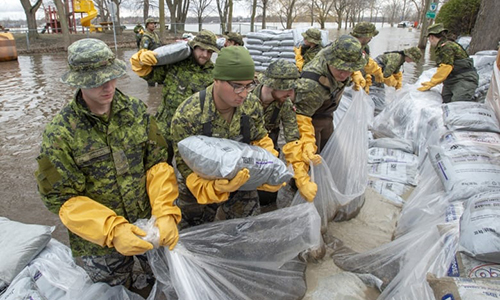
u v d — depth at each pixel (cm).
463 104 315
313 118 300
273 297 196
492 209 172
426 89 492
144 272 226
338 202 274
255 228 198
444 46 461
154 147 175
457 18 1123
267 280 198
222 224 190
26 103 690
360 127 296
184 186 216
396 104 494
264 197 310
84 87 137
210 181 177
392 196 329
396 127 477
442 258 183
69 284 193
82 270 206
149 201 183
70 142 150
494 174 237
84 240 173
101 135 158
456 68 460
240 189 194
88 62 138
